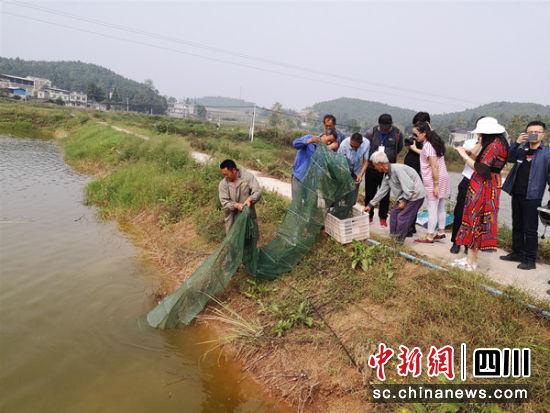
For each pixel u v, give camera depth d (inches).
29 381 181.0
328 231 254.7
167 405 171.9
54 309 241.6
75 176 672.4
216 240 316.2
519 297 180.1
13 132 1421.0
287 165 652.7
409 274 215.2
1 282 270.5
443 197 263.0
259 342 198.2
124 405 170.6
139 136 872.3
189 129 1487.5
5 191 527.5
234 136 1475.1
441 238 278.4
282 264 240.4
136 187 474.6
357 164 268.4
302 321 201.0
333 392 165.3
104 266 308.2
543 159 210.1
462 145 251.4
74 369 190.7
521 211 230.1
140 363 197.5
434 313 181.2
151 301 258.7
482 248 207.2
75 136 1174.3
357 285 214.1
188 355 205.5
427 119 257.6
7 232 369.4
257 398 175.6
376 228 293.0
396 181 241.3
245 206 236.4
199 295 231.8
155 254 337.1
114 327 227.1
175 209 391.5
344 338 184.1
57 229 388.5
